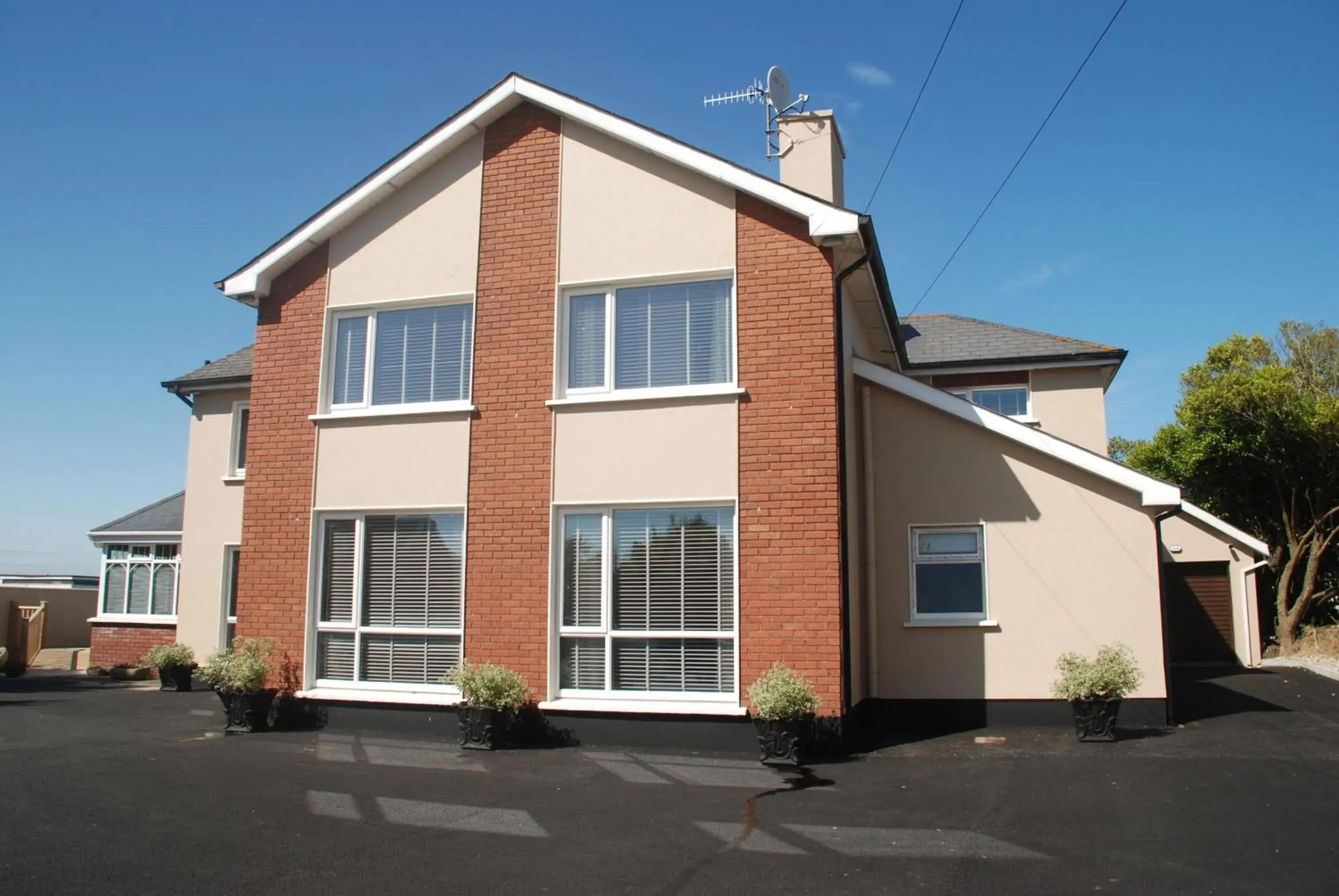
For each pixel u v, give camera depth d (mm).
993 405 18547
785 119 15844
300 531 12961
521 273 12625
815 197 11438
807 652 10906
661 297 12188
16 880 6180
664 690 11414
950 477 12688
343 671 12633
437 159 13227
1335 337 34125
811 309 11516
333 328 13438
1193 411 24094
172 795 8594
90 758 10391
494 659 11914
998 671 12234
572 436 12055
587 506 11891
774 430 11406
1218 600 20719
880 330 14492
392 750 11023
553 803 8391
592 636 11703
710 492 11484
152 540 21188
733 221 11945
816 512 11117
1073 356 17750
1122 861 6594
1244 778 8977
